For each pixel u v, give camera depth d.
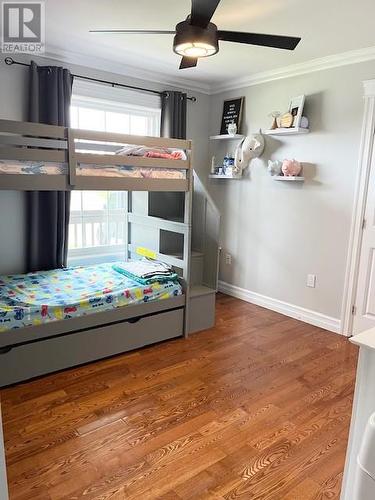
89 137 2.56
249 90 4.06
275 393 2.46
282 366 2.82
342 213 3.34
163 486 1.69
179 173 3.05
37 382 2.50
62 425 2.08
